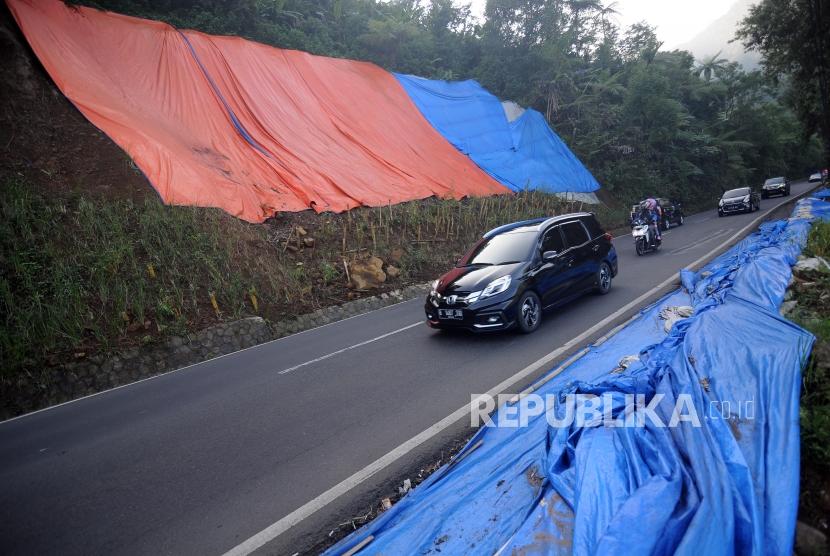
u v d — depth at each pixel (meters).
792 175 64.88
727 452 2.67
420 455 4.15
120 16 16.92
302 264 12.46
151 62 16.64
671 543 2.18
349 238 14.38
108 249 9.86
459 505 3.23
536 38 31.16
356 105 21.69
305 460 4.28
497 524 2.98
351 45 26.95
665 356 4.31
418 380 5.88
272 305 10.74
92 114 13.52
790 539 2.22
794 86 20.19
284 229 13.78
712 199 39.78
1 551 3.43
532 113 27.81
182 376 7.85
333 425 4.92
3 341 7.51
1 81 12.65
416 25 31.50
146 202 11.67
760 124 46.59
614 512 2.53
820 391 3.09
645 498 2.38
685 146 36.66
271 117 18.16
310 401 5.66
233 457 4.49
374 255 13.77
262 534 3.35
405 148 21.52
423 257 14.53
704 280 7.95
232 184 14.22
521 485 3.26
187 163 13.82
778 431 2.76
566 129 30.86
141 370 8.28
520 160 25.67
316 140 18.62
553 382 5.12
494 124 26.70
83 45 15.35
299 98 19.83
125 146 13.12
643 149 32.25
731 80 47.22
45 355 7.76
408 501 3.44
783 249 7.61
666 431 2.95
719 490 2.35
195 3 21.81
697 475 2.47
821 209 12.16
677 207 22.77
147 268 9.96
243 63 19.08
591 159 30.36
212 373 7.70
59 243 9.75
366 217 15.63
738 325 4.21
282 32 23.70
